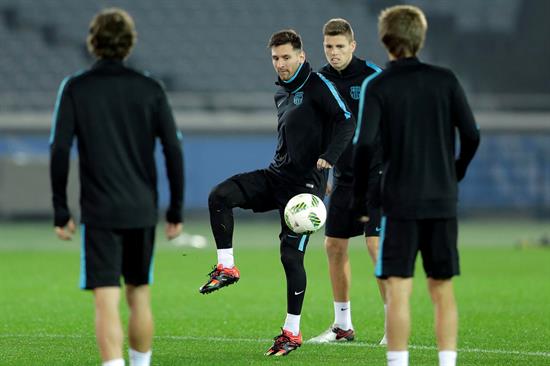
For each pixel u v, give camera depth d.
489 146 112.69
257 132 107.00
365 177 22.28
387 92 21.88
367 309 42.53
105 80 21.44
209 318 39.47
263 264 64.44
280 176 30.36
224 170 106.19
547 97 125.38
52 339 32.88
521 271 60.53
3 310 41.69
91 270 21.34
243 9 133.50
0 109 121.25
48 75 125.69
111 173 21.30
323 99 29.77
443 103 22.02
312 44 131.62
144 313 22.39
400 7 22.50
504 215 112.81
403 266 21.92
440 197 21.84
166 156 21.72
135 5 132.25
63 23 129.12
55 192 21.48
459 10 133.12
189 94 124.25
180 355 29.25
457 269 22.14
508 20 132.88
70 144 21.34
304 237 29.55
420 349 30.61
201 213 105.56
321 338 33.25
